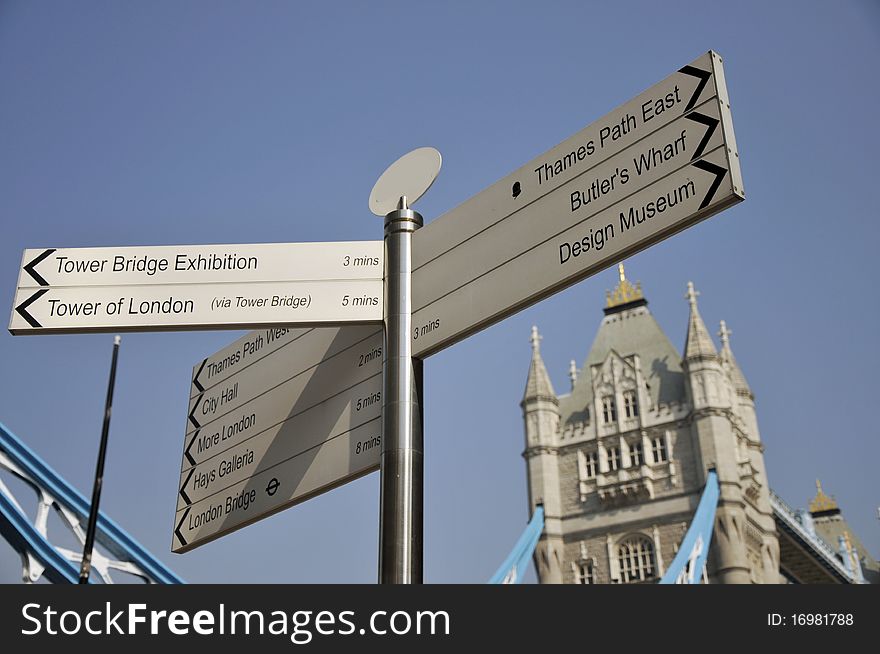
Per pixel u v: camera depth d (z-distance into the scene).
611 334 117.31
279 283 5.62
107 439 7.46
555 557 103.38
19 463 25.59
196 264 5.66
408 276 5.58
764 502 106.88
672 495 102.12
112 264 5.68
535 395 111.12
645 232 4.63
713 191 4.43
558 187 5.11
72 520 25.44
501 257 5.20
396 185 5.94
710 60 4.66
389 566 4.87
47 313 5.58
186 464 6.73
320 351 6.07
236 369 6.69
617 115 4.99
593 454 107.25
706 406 103.56
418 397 5.32
